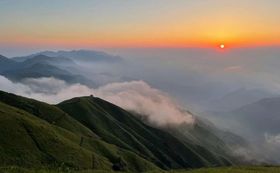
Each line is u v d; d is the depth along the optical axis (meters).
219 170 54.00
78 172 45.38
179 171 55.00
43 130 139.00
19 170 38.66
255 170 56.50
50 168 45.25
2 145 114.25
